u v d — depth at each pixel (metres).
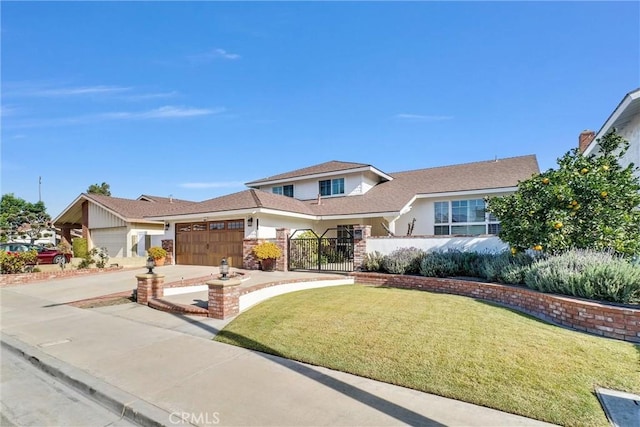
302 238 14.80
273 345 5.42
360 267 12.71
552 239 8.02
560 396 3.50
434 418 3.20
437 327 5.85
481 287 8.71
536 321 6.26
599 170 8.18
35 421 3.58
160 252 18.03
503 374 4.01
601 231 7.80
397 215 15.79
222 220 17.00
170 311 8.26
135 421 3.53
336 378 4.18
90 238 24.41
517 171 17.59
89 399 4.09
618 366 4.20
